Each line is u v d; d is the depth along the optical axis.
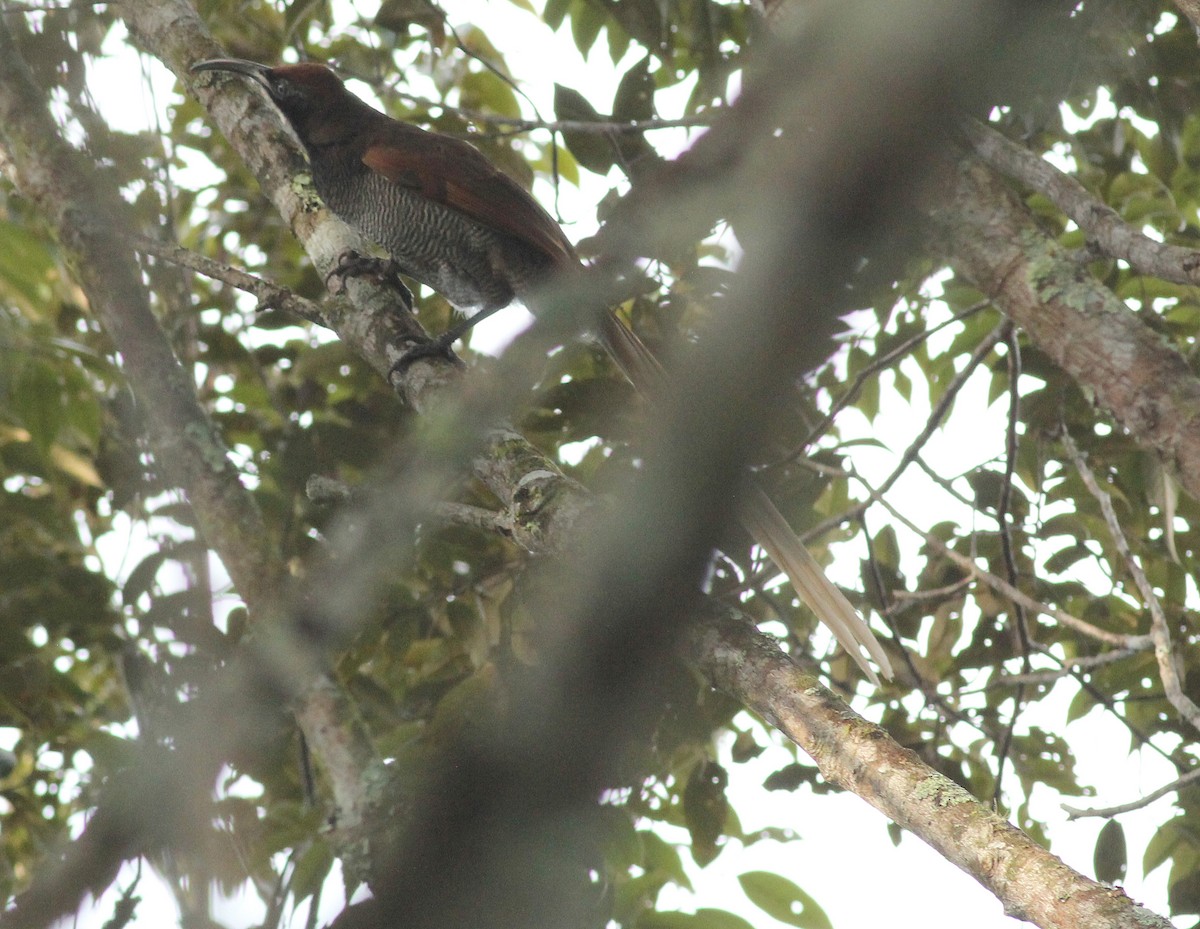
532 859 1.66
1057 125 10.40
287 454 10.30
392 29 10.83
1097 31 9.60
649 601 1.52
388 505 3.72
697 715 9.69
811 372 1.46
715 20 10.82
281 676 3.69
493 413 3.40
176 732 3.49
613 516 1.54
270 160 10.32
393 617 9.80
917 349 11.43
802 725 5.52
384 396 10.91
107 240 8.72
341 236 9.73
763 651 5.87
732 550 1.67
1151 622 10.02
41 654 10.92
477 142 12.56
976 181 7.71
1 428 12.11
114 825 3.22
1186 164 11.12
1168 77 10.05
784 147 1.51
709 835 10.14
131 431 9.08
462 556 10.07
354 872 6.46
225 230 13.24
